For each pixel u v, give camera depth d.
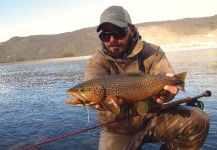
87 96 0.91
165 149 1.26
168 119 1.19
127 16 1.07
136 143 1.22
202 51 10.40
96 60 1.16
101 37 1.07
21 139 1.90
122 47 1.09
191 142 1.20
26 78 6.27
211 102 2.38
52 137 1.89
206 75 3.93
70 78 5.29
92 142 1.71
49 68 9.00
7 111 2.83
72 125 2.12
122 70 1.16
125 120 1.18
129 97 0.95
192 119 1.17
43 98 3.44
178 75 1.00
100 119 1.22
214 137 1.63
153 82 0.97
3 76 7.46
